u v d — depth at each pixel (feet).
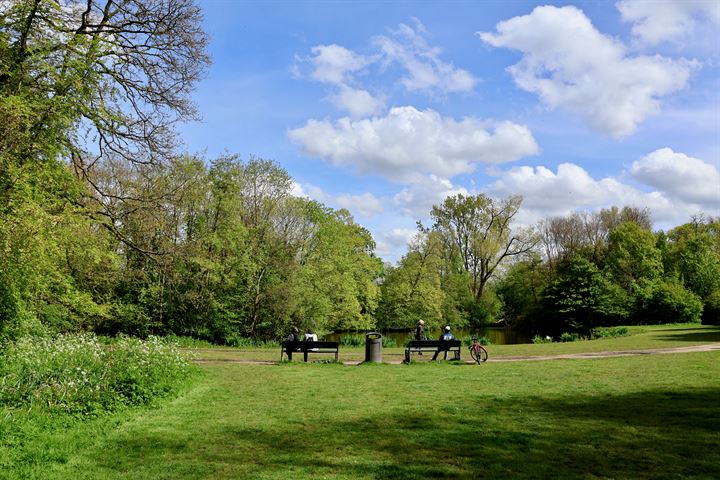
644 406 33.12
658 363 56.03
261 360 68.54
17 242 35.81
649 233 190.90
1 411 27.96
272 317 123.13
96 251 52.24
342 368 58.34
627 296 167.84
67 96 43.68
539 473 20.79
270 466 22.53
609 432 26.91
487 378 48.26
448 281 195.83
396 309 175.01
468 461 22.65
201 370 53.06
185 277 112.47
